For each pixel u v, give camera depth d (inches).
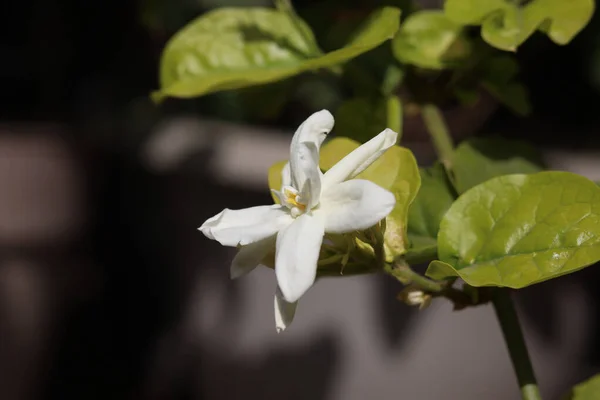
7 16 31.4
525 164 12.3
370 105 12.4
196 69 12.3
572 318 16.1
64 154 23.0
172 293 23.4
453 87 12.8
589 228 10.0
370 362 17.1
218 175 16.3
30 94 31.6
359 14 13.1
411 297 10.6
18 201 22.6
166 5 20.5
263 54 12.3
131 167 23.0
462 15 11.5
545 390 16.5
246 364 18.8
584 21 11.0
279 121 20.6
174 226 20.6
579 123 20.1
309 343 17.7
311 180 9.4
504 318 10.8
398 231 10.4
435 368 16.8
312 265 9.3
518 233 10.3
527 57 20.3
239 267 9.8
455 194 11.3
